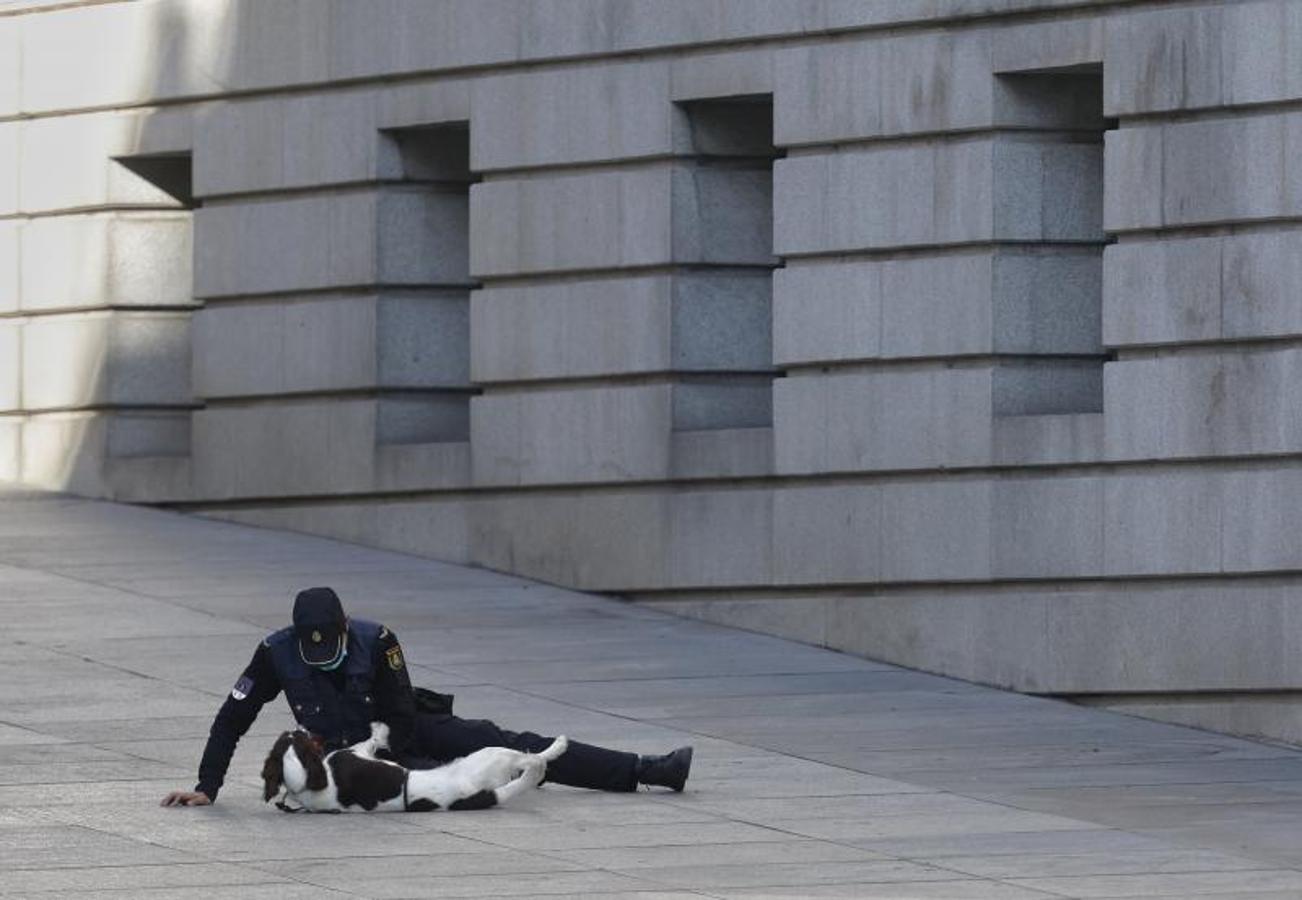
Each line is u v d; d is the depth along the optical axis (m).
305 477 48.47
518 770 28.56
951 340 39.91
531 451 45.22
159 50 50.31
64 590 42.97
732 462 42.53
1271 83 36.50
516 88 45.22
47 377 52.03
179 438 51.59
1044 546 38.84
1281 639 36.66
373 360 47.34
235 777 30.00
